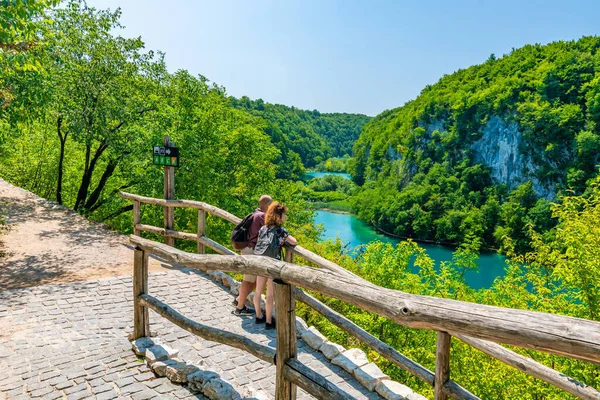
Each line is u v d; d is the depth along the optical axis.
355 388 3.63
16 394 3.15
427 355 14.85
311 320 11.70
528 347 1.29
